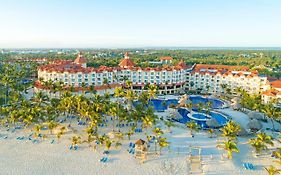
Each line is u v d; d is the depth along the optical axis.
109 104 114.12
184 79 194.75
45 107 117.75
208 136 101.12
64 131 103.25
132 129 100.31
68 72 167.12
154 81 184.00
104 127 108.69
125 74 184.62
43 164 79.38
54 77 168.25
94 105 106.88
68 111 119.94
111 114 105.38
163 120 118.81
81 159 82.38
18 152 87.00
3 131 104.25
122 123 114.06
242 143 95.50
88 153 86.12
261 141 84.12
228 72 184.00
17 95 132.50
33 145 92.19
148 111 109.69
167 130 106.50
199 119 124.75
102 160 81.50
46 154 85.62
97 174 74.25
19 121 113.62
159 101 160.38
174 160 82.00
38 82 173.62
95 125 98.31
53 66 183.25
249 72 181.25
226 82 182.50
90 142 93.25
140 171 75.94
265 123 119.19
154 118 105.50
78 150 88.06
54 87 148.75
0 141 95.25
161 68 185.88
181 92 188.75
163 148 89.50
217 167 78.12
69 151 87.50
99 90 165.88
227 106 146.25
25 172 75.06
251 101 132.38
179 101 148.75
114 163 80.06
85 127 108.31
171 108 137.12
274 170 68.62
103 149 88.62
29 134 101.62
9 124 111.25
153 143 93.38
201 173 75.06
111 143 91.12
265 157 84.44
